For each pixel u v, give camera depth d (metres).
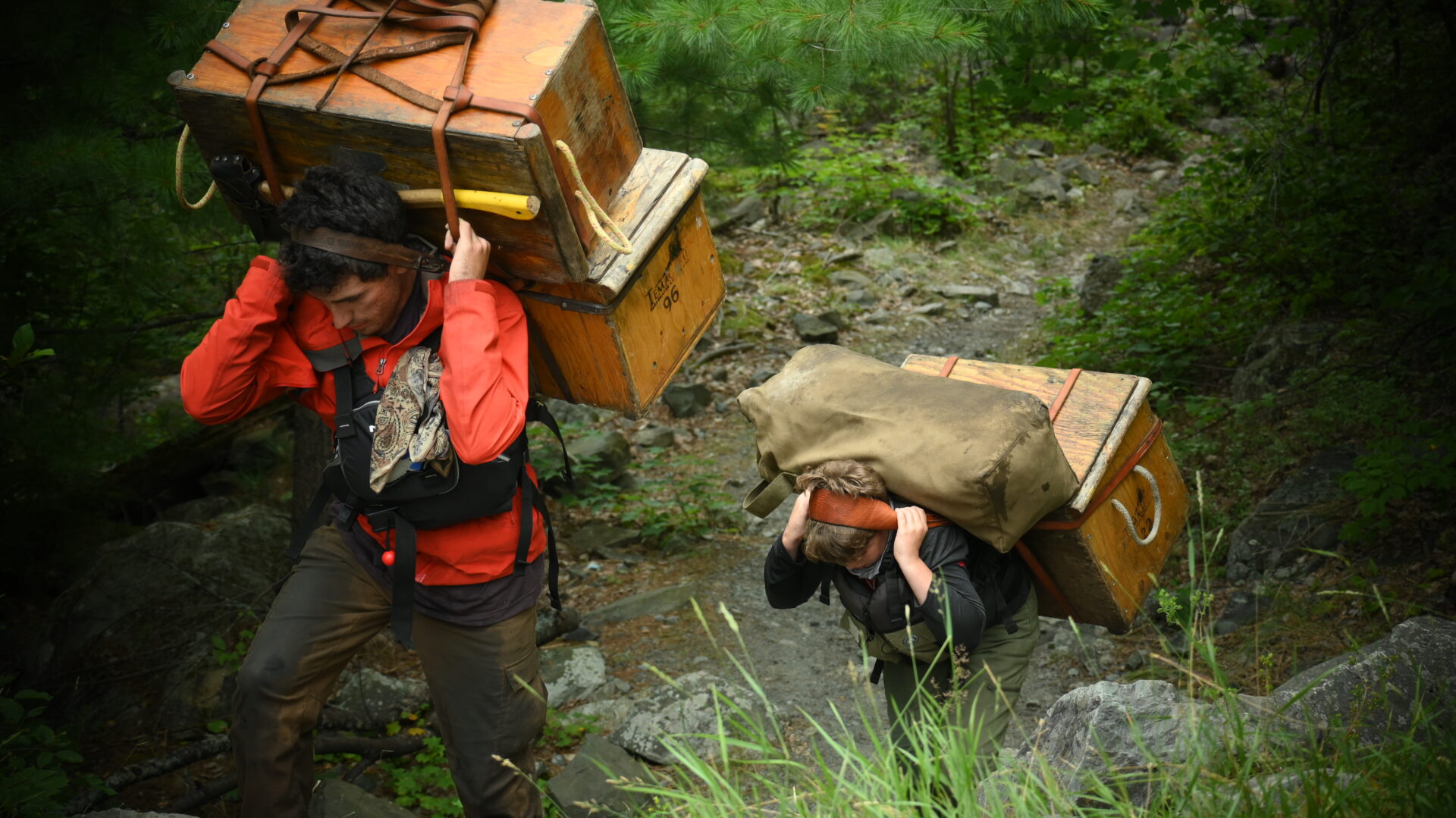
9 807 2.92
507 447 2.19
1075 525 2.65
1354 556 4.18
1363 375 5.15
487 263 2.23
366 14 2.16
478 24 2.10
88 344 5.09
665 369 2.58
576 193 2.17
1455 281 4.59
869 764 1.97
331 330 2.28
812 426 2.67
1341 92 7.73
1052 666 4.46
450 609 2.36
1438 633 2.49
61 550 5.63
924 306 9.84
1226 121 13.75
